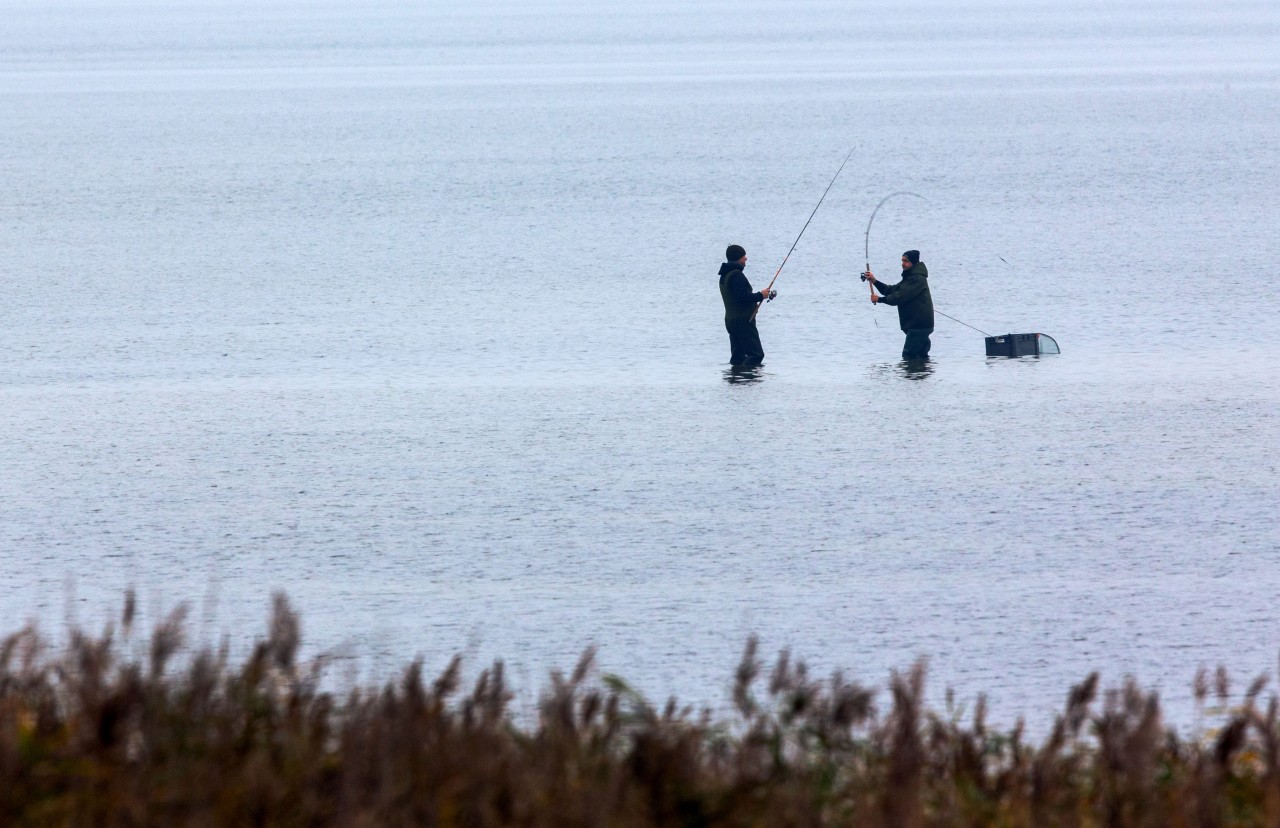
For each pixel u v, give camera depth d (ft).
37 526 168.45
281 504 176.65
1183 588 140.77
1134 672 118.62
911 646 125.39
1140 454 194.90
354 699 67.46
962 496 175.73
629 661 121.60
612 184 607.37
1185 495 174.70
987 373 254.47
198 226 491.31
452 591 142.10
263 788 57.41
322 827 57.52
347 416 226.79
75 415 229.86
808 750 70.33
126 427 220.84
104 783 58.75
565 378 255.91
